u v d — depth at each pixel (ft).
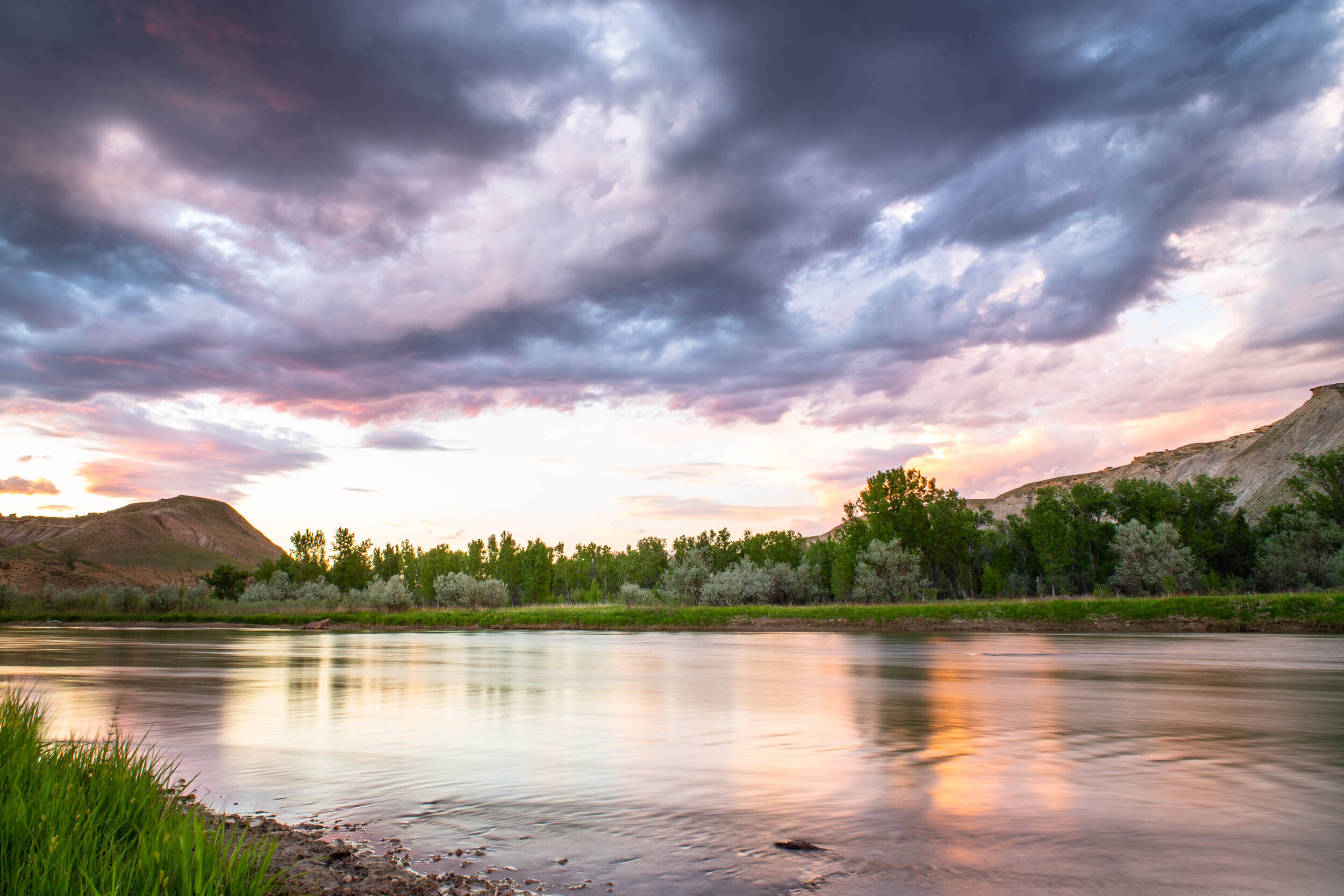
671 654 118.83
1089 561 288.71
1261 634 149.79
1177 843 24.90
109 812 20.26
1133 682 73.05
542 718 53.36
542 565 338.34
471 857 24.52
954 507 301.22
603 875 22.66
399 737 46.01
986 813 28.76
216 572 401.29
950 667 90.74
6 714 29.78
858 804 30.14
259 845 25.50
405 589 324.60
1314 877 21.77
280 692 69.87
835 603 274.98
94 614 292.81
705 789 32.78
